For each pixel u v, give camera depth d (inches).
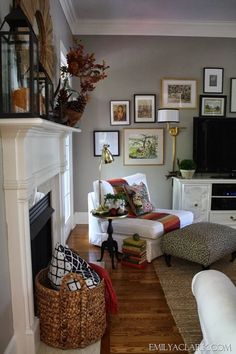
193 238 111.5
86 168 176.6
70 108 98.8
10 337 65.8
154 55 171.2
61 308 70.9
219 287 47.9
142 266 118.6
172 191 179.8
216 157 173.5
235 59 173.9
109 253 124.1
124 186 141.4
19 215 64.5
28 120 55.5
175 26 167.8
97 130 174.2
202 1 139.2
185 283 106.2
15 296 66.9
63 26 136.9
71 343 72.0
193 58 172.4
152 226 121.8
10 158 61.9
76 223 179.8
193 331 79.7
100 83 171.6
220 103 176.1
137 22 164.9
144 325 82.4
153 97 173.3
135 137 175.8
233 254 124.2
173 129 172.6
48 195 99.0
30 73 58.2
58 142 102.0
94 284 76.0
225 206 166.7
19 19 57.6
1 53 57.4
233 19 161.8
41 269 88.7
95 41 168.4
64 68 100.8
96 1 138.2
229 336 37.0
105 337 77.4
